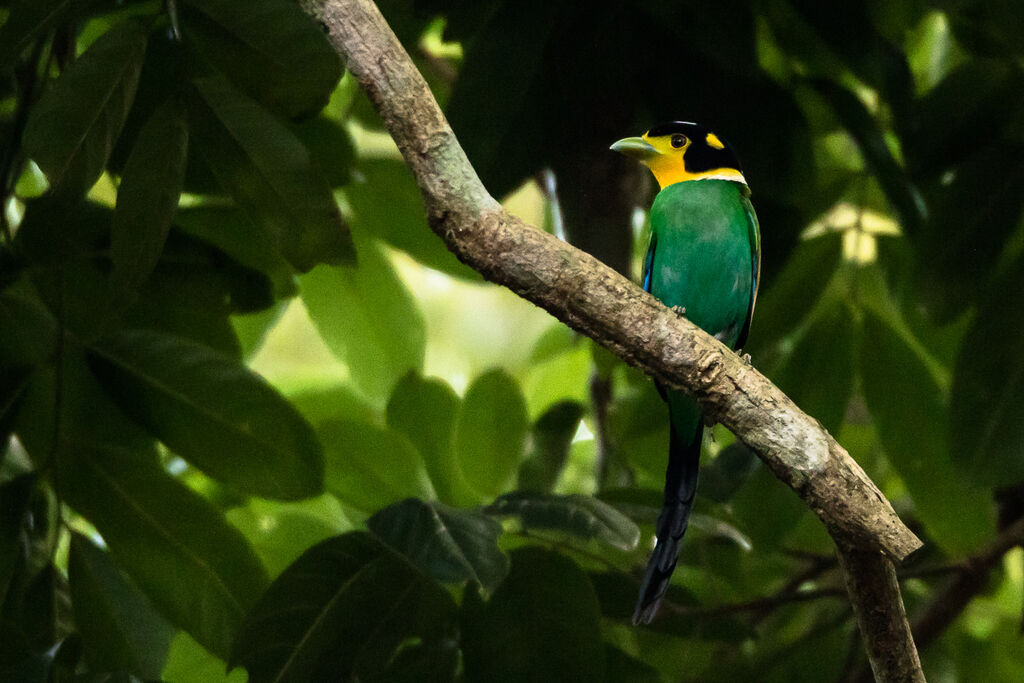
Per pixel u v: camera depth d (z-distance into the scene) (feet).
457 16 23.52
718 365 16.79
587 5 24.18
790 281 29.22
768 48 29.09
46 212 22.24
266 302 24.97
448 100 23.54
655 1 23.77
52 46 23.73
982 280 26.25
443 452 27.35
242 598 23.12
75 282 23.99
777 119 25.99
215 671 26.27
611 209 25.94
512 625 21.44
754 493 28.43
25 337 23.70
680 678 30.45
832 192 29.78
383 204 28.91
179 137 20.25
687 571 33.22
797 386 29.35
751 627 28.30
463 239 17.15
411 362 30.32
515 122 24.11
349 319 30.25
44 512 23.67
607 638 28.96
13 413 23.09
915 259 26.50
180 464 30.22
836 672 30.86
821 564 33.01
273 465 23.18
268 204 21.06
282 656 20.71
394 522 19.39
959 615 31.45
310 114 21.31
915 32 31.86
